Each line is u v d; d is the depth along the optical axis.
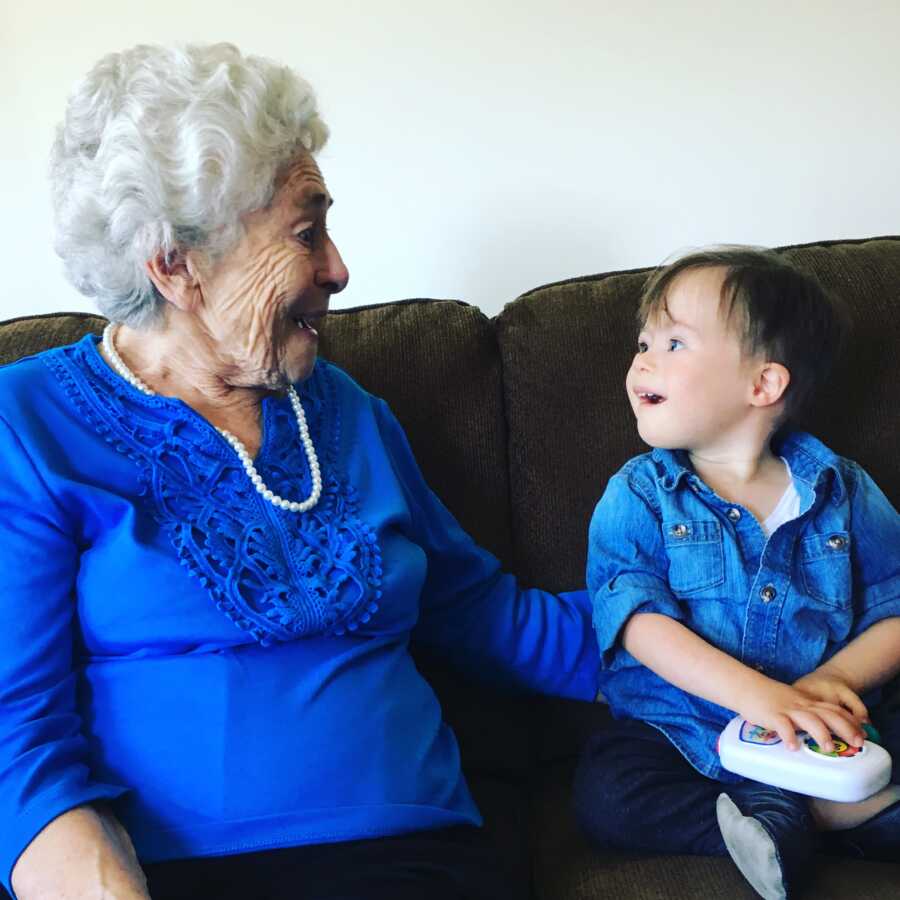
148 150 0.86
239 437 0.99
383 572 0.99
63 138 0.91
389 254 1.53
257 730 0.87
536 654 1.15
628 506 1.13
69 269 0.93
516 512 1.24
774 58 1.46
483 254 1.54
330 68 1.44
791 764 0.89
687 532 1.09
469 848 0.91
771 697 0.95
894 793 0.95
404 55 1.43
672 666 1.02
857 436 1.20
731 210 1.53
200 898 0.81
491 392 1.24
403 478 1.13
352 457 1.06
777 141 1.50
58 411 0.92
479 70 1.45
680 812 0.97
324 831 0.85
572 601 1.19
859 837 0.95
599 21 1.44
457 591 1.15
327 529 0.97
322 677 0.92
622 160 1.50
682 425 1.09
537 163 1.50
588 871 0.96
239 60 0.92
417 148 1.48
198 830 0.83
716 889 0.90
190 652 0.90
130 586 0.89
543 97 1.46
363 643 0.98
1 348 1.16
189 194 0.86
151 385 0.98
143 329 0.95
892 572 1.11
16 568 0.85
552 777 1.17
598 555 1.14
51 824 0.77
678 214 1.53
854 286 1.22
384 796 0.89
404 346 1.23
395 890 0.82
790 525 1.08
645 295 1.17
